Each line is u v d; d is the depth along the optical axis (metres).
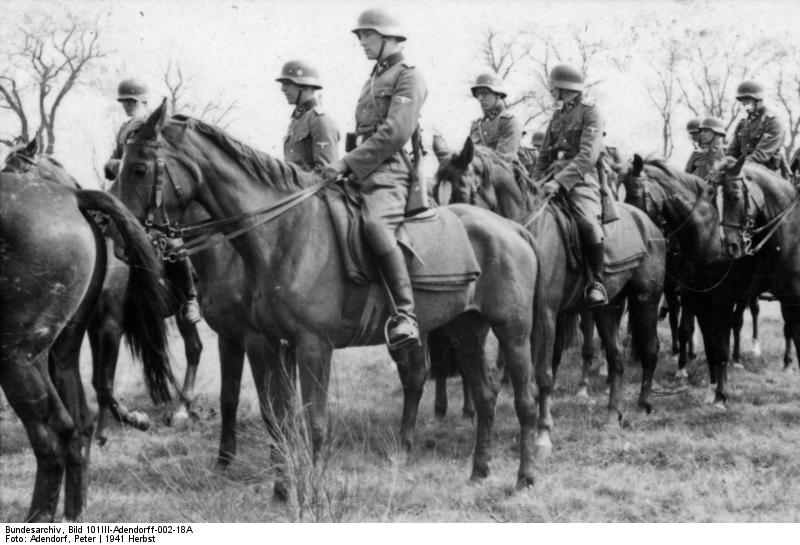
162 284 5.21
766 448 7.06
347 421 8.23
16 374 4.68
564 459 7.05
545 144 8.03
